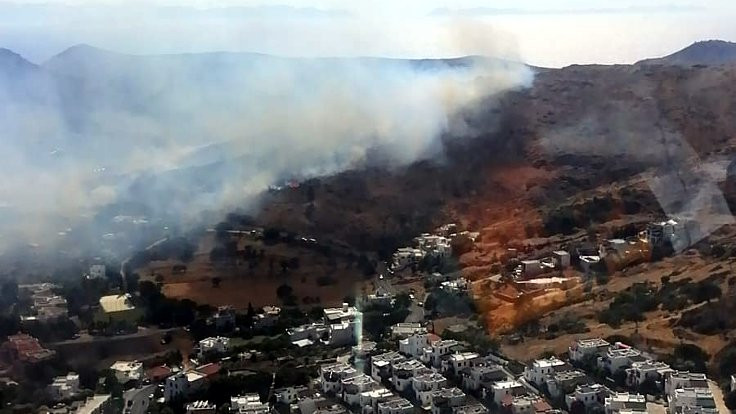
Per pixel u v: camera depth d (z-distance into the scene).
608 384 117.69
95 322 151.75
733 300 130.75
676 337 126.50
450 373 124.88
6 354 138.25
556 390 115.62
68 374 133.38
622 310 138.12
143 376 131.75
